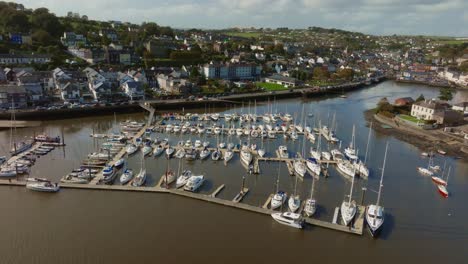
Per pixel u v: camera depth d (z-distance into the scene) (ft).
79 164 270.46
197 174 263.70
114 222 195.93
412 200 239.50
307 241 185.98
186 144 318.86
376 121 462.19
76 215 201.16
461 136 390.21
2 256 165.37
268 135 364.99
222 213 209.56
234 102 541.34
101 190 230.07
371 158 320.29
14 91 400.88
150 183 243.60
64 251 170.40
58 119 402.11
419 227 206.28
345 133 400.67
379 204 230.89
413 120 442.91
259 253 174.50
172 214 206.59
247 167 280.31
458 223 213.46
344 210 208.13
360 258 175.32
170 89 560.61
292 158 305.32
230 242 182.19
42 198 217.77
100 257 167.02
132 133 357.41
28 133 346.74
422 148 353.72
